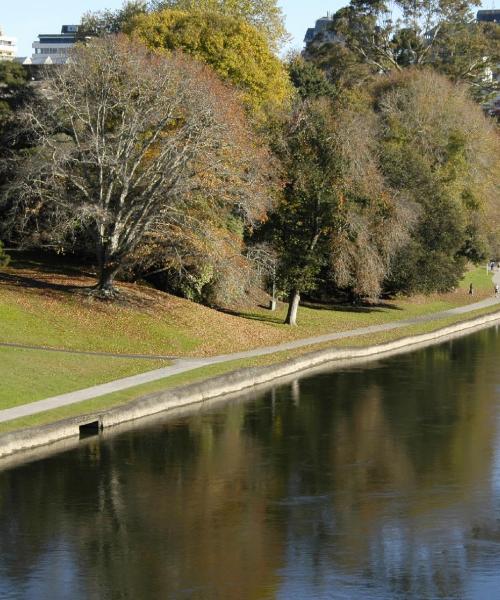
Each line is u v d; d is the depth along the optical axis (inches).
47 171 2240.4
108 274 2303.2
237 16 3681.1
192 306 2449.6
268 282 2655.0
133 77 2257.6
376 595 981.8
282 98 3161.9
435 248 3127.5
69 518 1184.8
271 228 2578.7
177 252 2255.2
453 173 3469.5
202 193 2274.9
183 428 1617.9
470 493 1301.7
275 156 2507.4
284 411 1770.4
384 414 1759.4
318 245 2593.5
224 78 2945.4
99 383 1765.5
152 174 2284.7
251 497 1274.6
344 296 3129.9
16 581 1005.8
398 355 2472.9
